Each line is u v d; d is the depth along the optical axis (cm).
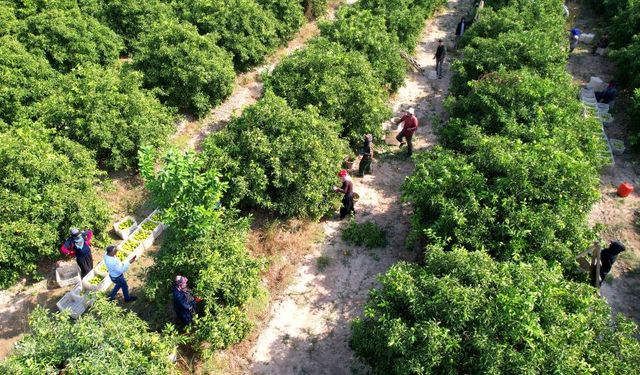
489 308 800
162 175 1007
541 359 749
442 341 783
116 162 1366
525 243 984
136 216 1310
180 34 1680
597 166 1291
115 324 860
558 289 850
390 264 1228
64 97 1404
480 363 763
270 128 1337
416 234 1116
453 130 1412
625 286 1186
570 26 2345
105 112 1373
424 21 2388
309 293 1153
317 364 1013
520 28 1761
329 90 1476
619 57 1883
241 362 1012
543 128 1252
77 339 827
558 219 995
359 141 1551
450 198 1077
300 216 1317
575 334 802
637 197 1454
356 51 1694
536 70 1558
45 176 1166
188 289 988
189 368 978
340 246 1273
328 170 1314
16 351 855
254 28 1959
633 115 1648
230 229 1109
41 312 877
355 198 1413
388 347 825
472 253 912
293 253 1244
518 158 1095
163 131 1442
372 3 2089
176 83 1639
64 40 1716
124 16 1973
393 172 1531
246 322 1006
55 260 1187
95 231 1199
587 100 1825
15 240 1073
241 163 1288
